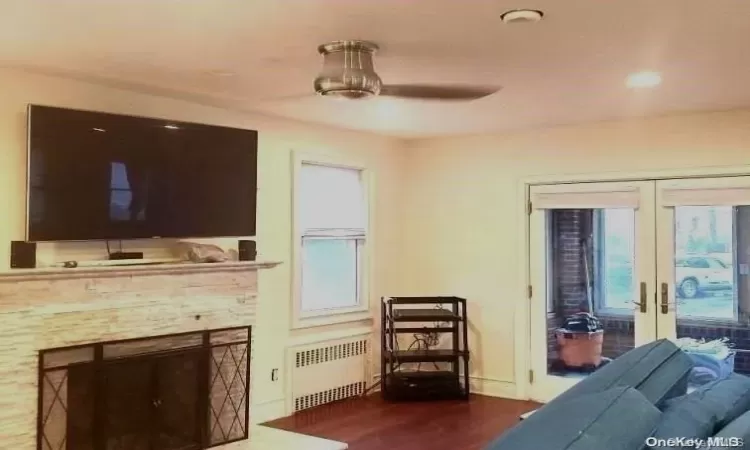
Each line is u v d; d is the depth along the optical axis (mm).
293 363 5301
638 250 5309
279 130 5191
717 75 3748
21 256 3529
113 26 2865
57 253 3861
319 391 5527
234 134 4531
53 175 3654
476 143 6062
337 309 5742
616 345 5453
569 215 5652
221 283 4445
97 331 3807
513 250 5859
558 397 1483
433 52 3260
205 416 4305
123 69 3650
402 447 4480
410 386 5770
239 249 4660
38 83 3803
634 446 1132
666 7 2605
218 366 4434
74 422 3734
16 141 3717
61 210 3686
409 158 6422
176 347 4188
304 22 2799
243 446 4355
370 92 3215
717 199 4949
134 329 3969
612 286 5469
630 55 3316
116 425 3895
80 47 3213
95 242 4027
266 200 5098
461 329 6145
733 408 1438
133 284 3965
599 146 5434
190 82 3951
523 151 5812
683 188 5082
